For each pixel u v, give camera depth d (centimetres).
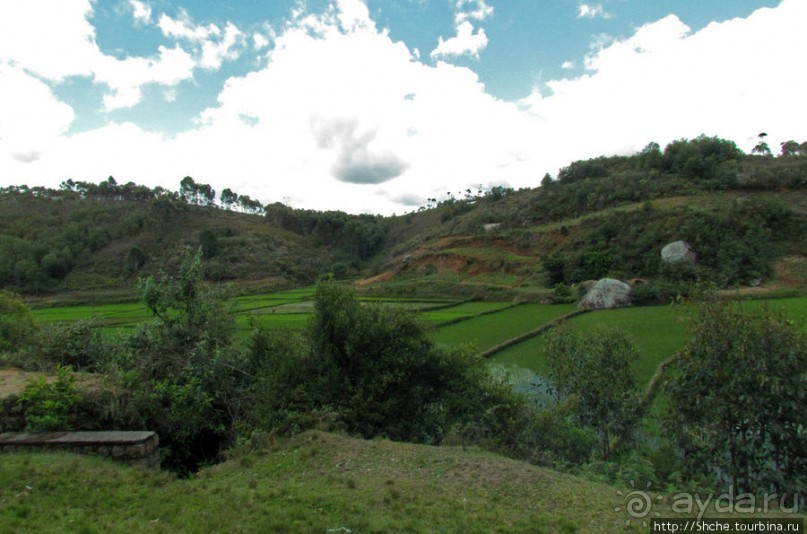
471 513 611
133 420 1089
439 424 1234
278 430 1059
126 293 6381
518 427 1200
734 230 5425
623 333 1370
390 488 697
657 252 5612
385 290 6328
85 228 8881
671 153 8531
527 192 11275
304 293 7075
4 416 1002
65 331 1597
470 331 3328
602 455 1144
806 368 798
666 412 1002
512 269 6800
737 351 822
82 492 676
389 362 1251
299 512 609
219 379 1327
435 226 12550
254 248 9731
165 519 598
